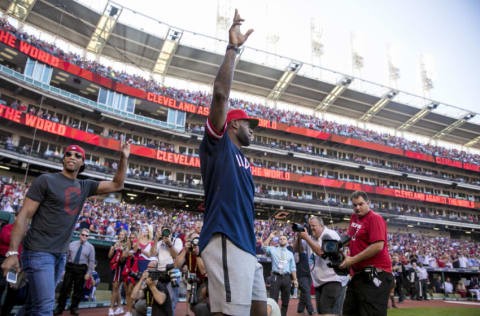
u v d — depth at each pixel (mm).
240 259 1704
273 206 38344
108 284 12633
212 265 1716
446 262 19422
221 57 39781
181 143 37312
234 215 1792
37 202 3035
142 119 33594
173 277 5297
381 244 3598
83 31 35562
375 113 50281
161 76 42156
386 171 44312
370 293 3639
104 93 32344
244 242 1760
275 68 42125
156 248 6562
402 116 51406
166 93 36562
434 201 44469
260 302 1979
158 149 33125
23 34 29078
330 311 4879
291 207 39188
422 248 30234
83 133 29359
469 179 52094
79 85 32938
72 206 3232
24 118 26000
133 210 26266
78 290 7438
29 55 27922
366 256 3553
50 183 3129
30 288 2900
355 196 3979
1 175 27391
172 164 35656
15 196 18812
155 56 39594
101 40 36562
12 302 5102
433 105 49438
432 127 53938
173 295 5426
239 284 1656
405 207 45625
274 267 7289
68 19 33906
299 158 41438
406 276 14633
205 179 1966
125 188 32625
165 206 39438
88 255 7648
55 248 3070
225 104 1906
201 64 40781
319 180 39500
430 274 18547
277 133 42219
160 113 38250
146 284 5109
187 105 36375
